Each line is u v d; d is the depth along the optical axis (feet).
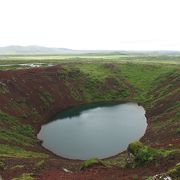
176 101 273.13
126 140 211.82
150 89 386.32
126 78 424.87
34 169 108.68
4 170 108.99
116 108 326.44
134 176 83.92
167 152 95.30
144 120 266.98
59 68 395.55
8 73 314.35
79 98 358.43
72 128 246.47
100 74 425.69
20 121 243.19
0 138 181.37
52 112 299.79
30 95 296.92
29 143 201.77
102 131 235.20
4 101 256.32
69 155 187.42
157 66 462.19
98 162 109.19
